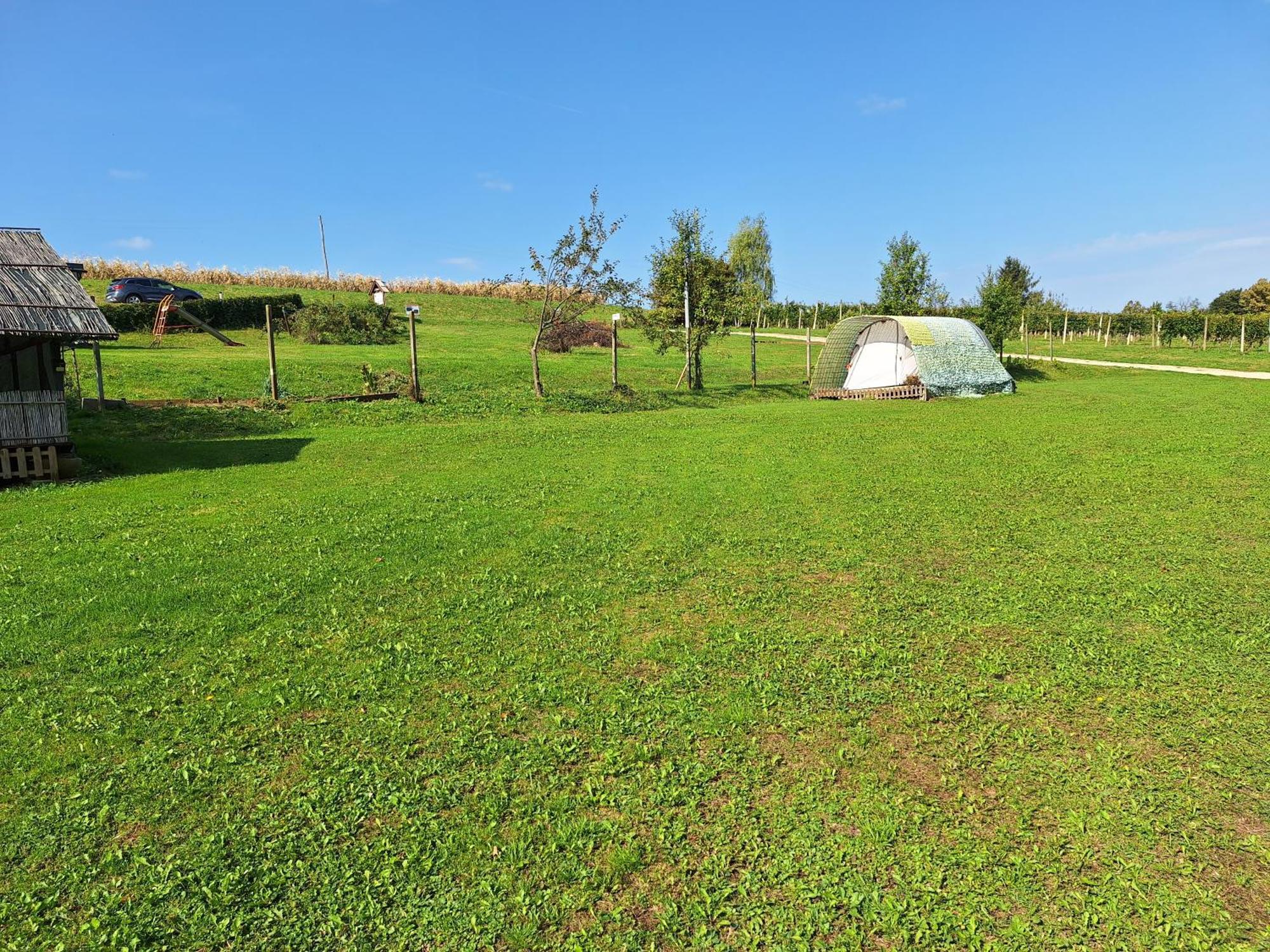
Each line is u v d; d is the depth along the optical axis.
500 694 5.65
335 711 5.47
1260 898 3.64
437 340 43.56
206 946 3.52
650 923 3.61
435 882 3.86
